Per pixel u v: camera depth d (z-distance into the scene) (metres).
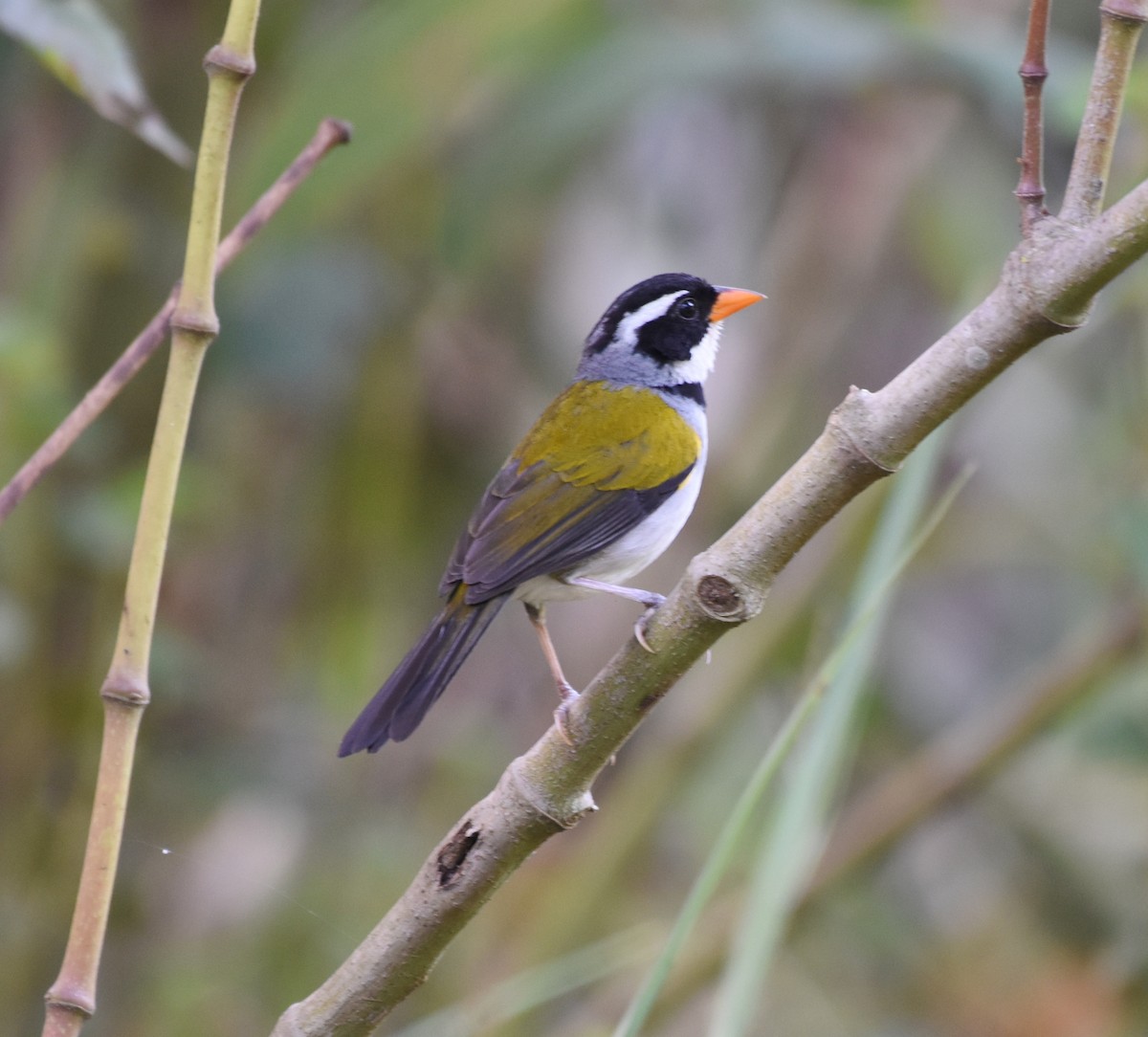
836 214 13.72
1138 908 12.48
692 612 5.05
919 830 12.45
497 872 5.23
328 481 13.70
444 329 14.66
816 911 11.38
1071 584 14.87
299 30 12.60
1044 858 12.85
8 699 11.70
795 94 12.94
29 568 11.49
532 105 10.97
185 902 12.69
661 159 15.32
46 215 11.69
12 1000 11.27
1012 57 10.86
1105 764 12.02
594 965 9.09
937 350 4.78
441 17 10.34
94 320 12.12
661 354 9.50
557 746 5.18
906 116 13.62
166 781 12.31
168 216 12.30
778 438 13.46
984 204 14.19
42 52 6.54
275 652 13.60
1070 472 13.88
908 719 14.43
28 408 10.47
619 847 11.59
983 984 13.15
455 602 7.99
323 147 5.80
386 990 5.27
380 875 12.56
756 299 9.81
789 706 12.20
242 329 12.08
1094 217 4.66
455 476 14.90
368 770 13.44
